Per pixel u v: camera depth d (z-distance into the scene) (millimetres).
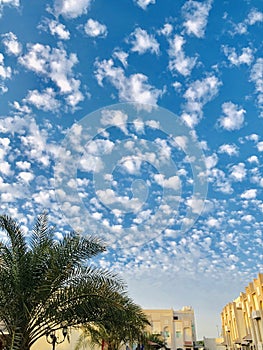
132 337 7707
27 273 7352
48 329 7496
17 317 7160
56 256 7512
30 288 7270
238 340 32219
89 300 7215
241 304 32188
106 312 7254
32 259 7566
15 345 6688
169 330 48062
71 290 7258
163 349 32812
